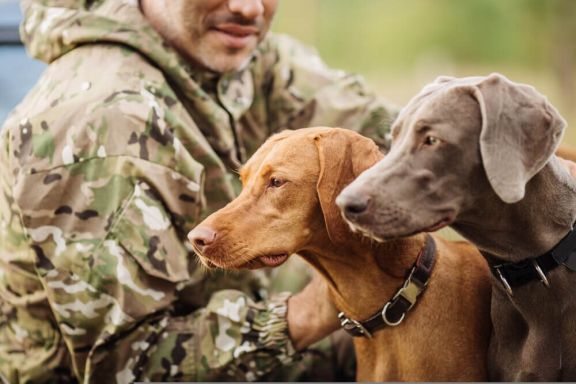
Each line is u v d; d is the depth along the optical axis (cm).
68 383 341
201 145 341
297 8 1117
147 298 312
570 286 283
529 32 1183
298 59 416
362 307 306
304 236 294
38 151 322
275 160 291
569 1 1105
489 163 251
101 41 349
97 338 318
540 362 288
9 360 343
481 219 271
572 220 281
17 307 340
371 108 408
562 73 1080
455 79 276
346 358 374
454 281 309
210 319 325
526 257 281
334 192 287
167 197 320
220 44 362
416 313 304
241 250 286
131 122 319
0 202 342
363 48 1216
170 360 321
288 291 383
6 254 336
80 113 322
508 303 296
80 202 316
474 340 307
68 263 314
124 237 311
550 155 256
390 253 298
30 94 357
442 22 1241
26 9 378
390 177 256
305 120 404
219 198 348
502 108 255
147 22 356
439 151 258
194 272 343
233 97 375
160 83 343
